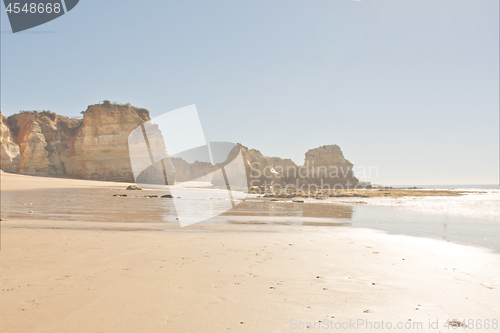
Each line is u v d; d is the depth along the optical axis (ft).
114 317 9.35
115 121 181.68
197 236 23.81
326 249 19.61
